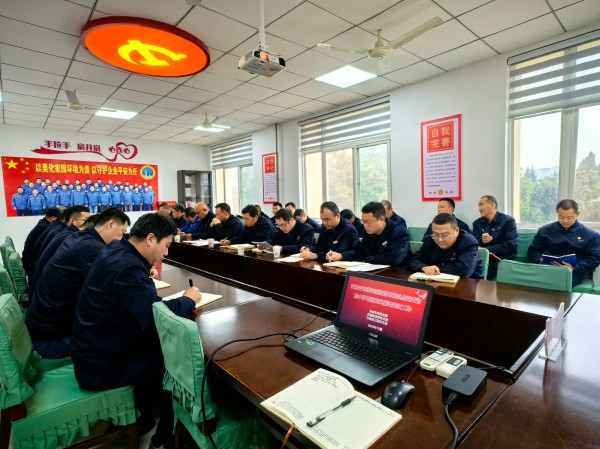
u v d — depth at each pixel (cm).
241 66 232
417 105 420
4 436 149
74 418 124
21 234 596
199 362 97
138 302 127
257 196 689
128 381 133
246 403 119
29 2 230
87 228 194
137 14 249
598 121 304
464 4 252
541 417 69
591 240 280
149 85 400
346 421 70
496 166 359
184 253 412
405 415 73
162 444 152
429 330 166
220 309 150
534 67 330
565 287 174
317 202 585
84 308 131
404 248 235
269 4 243
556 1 252
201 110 519
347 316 120
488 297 155
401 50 328
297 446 76
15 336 126
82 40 270
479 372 84
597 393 77
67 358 163
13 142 586
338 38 298
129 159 716
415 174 430
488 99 358
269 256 292
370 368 92
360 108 490
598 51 295
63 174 635
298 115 569
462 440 64
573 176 321
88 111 504
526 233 333
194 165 812
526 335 135
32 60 321
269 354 106
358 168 514
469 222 385
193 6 241
